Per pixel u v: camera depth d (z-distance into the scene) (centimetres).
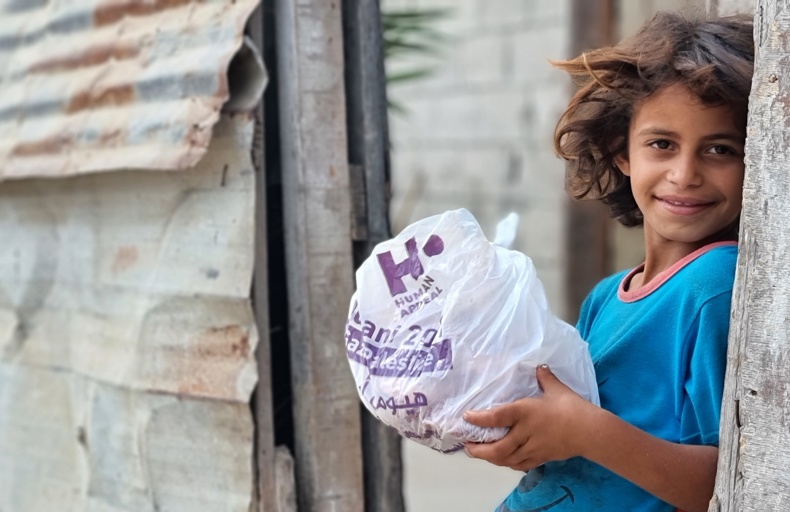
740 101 143
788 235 129
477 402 141
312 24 222
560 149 179
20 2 323
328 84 224
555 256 627
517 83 650
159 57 245
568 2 564
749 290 133
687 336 142
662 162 150
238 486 231
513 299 145
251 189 224
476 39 676
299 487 228
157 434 252
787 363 129
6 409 318
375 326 152
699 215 148
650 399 147
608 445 136
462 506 477
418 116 731
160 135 232
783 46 130
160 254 251
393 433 232
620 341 150
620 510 148
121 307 267
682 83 145
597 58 158
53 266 300
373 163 230
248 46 220
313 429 224
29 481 308
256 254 226
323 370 225
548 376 142
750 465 133
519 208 652
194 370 238
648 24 162
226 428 232
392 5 722
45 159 277
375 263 155
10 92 308
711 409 139
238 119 224
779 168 130
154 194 252
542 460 141
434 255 151
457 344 143
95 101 263
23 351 311
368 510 233
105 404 273
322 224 224
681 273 147
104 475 275
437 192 719
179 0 247
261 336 227
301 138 222
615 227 574
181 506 248
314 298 224
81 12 285
